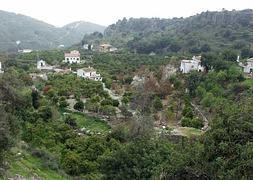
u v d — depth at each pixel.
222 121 17.44
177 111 71.69
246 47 122.94
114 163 26.64
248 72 89.12
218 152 16.47
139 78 99.56
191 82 81.88
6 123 25.09
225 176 15.39
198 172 16.52
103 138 46.62
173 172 17.23
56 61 142.12
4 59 124.81
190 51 139.62
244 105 18.50
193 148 17.72
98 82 96.38
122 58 140.25
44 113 53.94
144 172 25.53
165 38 167.50
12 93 37.69
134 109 76.62
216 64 85.69
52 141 44.41
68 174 36.44
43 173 30.14
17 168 27.66
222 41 143.25
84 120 66.12
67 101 77.06
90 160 40.25
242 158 15.38
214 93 72.50
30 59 141.88
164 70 99.19
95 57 148.62
